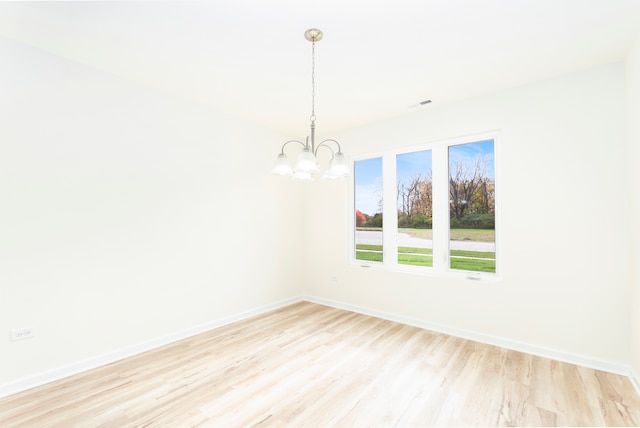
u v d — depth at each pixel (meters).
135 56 2.30
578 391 2.07
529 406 1.91
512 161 2.79
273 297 4.07
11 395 2.04
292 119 3.70
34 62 2.18
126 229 2.66
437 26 1.91
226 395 2.05
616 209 2.34
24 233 2.13
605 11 1.76
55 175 2.28
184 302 3.08
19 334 2.10
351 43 2.10
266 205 4.00
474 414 1.84
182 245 3.08
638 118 2.02
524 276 2.72
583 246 2.46
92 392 2.08
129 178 2.69
